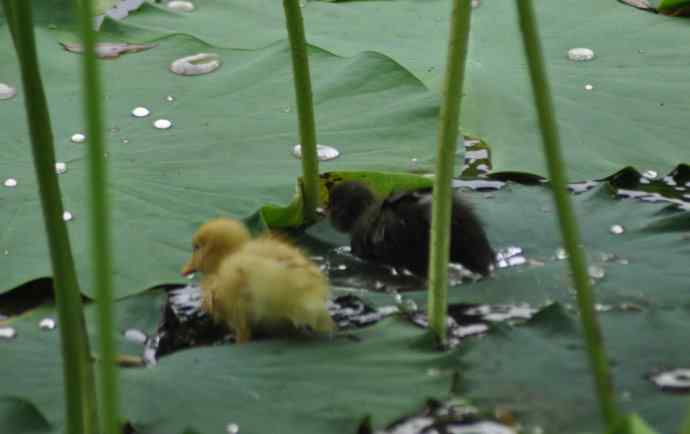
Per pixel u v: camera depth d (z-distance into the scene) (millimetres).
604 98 7852
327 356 5219
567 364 5117
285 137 7395
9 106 7629
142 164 6988
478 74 8055
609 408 4125
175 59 8250
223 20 9289
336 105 7703
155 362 5422
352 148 7297
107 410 3578
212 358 5195
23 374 5066
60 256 3957
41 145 3887
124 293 5902
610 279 5879
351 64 8023
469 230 6090
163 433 4680
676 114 7664
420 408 4852
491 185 7117
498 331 5387
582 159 7156
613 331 5352
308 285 5398
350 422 4746
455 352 5234
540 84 3844
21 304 5969
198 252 6117
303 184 6875
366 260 6480
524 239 6355
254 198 6734
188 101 7754
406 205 6328
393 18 9219
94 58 3240
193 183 6832
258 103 7754
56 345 5336
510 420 4785
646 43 8594
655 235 6301
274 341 5379
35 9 9164
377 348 5281
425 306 5852
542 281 5961
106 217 3389
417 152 7277
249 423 4730
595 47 8555
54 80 7941
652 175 7102
